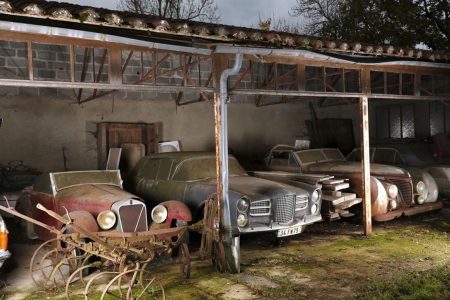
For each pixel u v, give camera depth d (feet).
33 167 31.73
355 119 46.50
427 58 27.37
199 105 38.63
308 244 24.52
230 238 19.75
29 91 31.71
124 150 34.81
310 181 25.67
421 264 20.26
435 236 25.72
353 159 35.12
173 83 36.52
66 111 32.94
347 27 54.49
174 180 24.89
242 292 17.17
